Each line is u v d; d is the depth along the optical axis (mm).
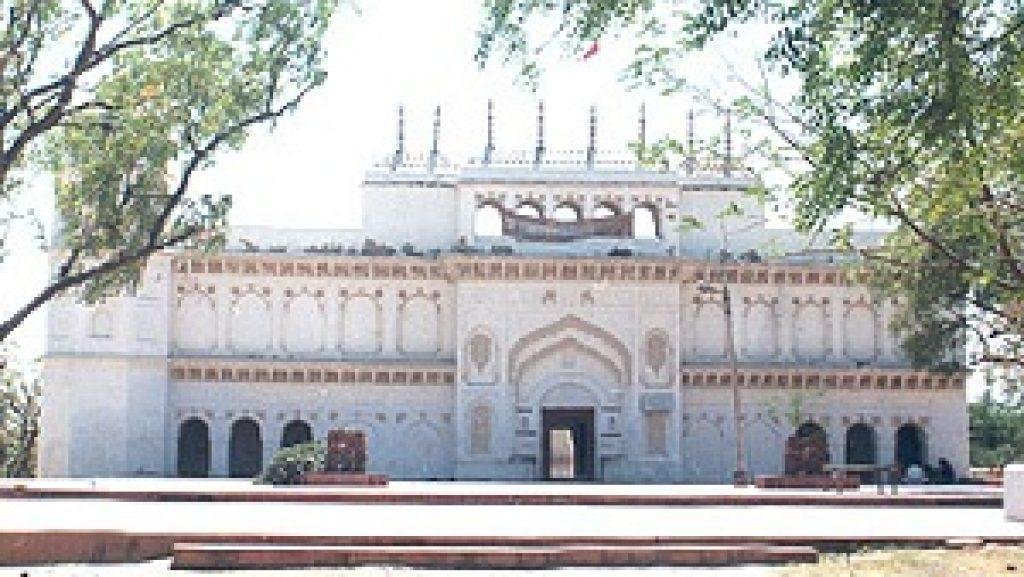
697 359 46875
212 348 45812
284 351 46156
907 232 13211
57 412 43219
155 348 44688
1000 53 8945
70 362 43406
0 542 15523
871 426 46625
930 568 14539
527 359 45906
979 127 9797
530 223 46281
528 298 45750
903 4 8742
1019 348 25453
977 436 64688
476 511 23422
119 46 13859
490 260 45250
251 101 14719
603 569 15234
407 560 15391
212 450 44906
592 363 46062
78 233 15625
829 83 9609
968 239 12281
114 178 15016
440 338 46688
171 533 16000
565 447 59188
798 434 46406
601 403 45656
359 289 46750
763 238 47125
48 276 27125
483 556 15414
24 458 53562
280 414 45531
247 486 31938
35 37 13695
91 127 14633
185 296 45969
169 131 14789
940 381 46750
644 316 45938
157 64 14570
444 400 46031
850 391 46688
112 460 43312
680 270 46000
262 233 46500
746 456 46250
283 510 23094
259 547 15523
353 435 34219
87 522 18609
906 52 9070
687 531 17672
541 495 26578
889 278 20469
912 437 46906
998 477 47406
